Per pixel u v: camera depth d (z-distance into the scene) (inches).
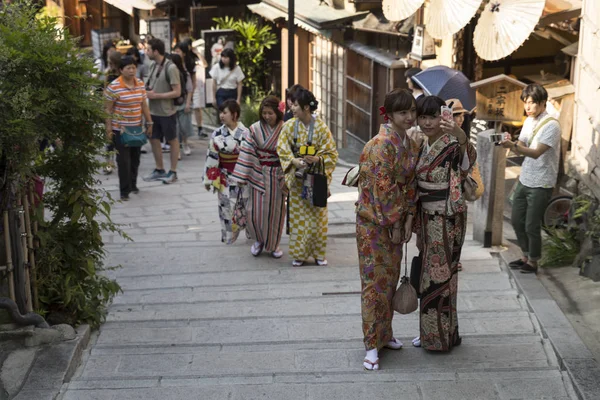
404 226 193.2
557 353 193.3
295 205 282.0
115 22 859.4
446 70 280.5
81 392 178.5
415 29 465.4
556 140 247.4
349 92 616.1
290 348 207.0
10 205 192.5
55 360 191.3
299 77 701.9
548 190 252.4
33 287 209.2
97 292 225.5
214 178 307.4
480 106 276.5
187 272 285.4
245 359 199.2
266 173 291.9
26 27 191.3
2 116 178.7
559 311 221.0
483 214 292.4
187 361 198.5
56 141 211.5
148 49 441.4
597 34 284.2
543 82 443.2
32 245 206.8
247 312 236.8
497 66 497.7
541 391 176.7
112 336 217.3
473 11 352.5
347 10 577.9
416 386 179.8
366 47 570.3
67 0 831.7
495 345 204.4
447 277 194.1
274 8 660.7
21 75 186.9
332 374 188.5
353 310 236.4
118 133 401.4
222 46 641.6
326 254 306.7
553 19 343.6
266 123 290.2
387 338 197.9
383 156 186.1
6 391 178.2
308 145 272.5
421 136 198.7
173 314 236.5
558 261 269.6
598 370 181.8
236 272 281.9
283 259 301.3
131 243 329.1
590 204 272.5
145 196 423.8
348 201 398.6
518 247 291.0
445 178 189.0
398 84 521.0
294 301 244.5
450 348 202.1
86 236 221.8
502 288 250.7
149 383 183.3
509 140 243.6
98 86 209.8
